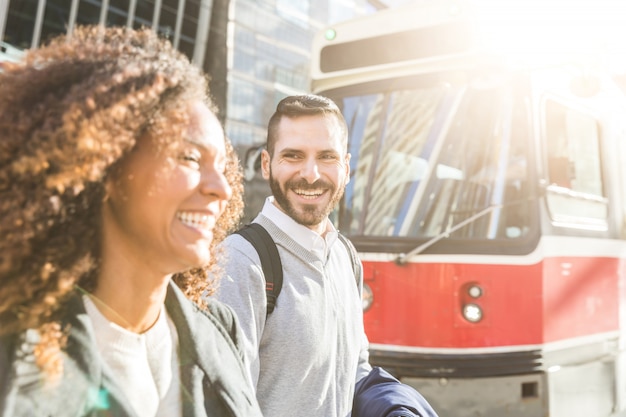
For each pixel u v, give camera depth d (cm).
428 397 354
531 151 376
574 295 400
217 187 89
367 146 423
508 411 349
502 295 359
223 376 96
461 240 370
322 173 169
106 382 79
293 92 1625
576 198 420
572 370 390
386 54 431
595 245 430
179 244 85
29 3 1154
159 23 1372
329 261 178
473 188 382
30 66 83
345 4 1748
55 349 75
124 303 86
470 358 354
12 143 76
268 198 178
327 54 459
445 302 362
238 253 158
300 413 158
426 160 399
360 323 184
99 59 83
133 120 80
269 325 157
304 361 158
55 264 77
